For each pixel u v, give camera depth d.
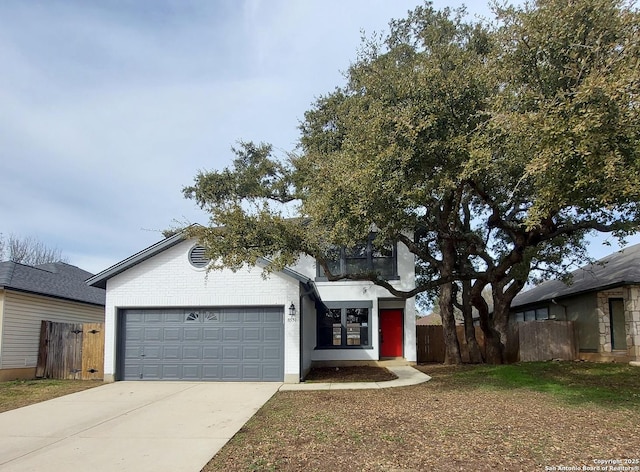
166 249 14.81
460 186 11.52
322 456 6.46
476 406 9.61
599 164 7.06
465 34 13.65
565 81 8.06
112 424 8.76
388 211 10.10
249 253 11.52
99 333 15.31
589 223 11.37
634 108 6.74
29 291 15.66
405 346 18.67
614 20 7.57
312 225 11.44
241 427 8.33
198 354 14.48
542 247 15.86
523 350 18.56
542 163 7.23
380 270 18.86
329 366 18.47
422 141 9.63
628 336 16.22
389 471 5.84
